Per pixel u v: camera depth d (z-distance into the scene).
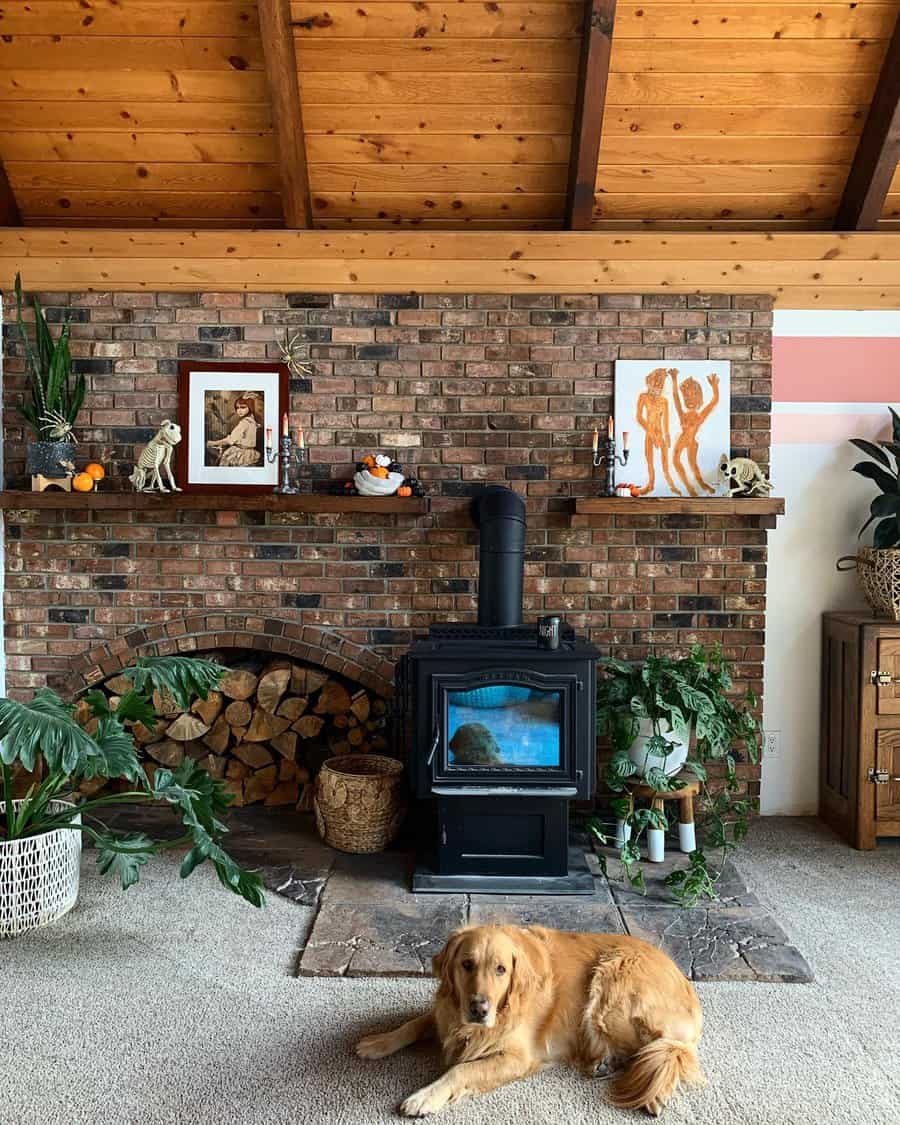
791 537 4.08
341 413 3.99
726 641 3.99
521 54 3.42
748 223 3.94
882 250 3.80
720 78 3.48
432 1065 2.22
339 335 3.97
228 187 3.87
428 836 3.73
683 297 3.95
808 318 4.04
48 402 3.84
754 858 3.59
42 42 3.42
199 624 4.00
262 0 3.13
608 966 2.24
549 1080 2.18
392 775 3.58
